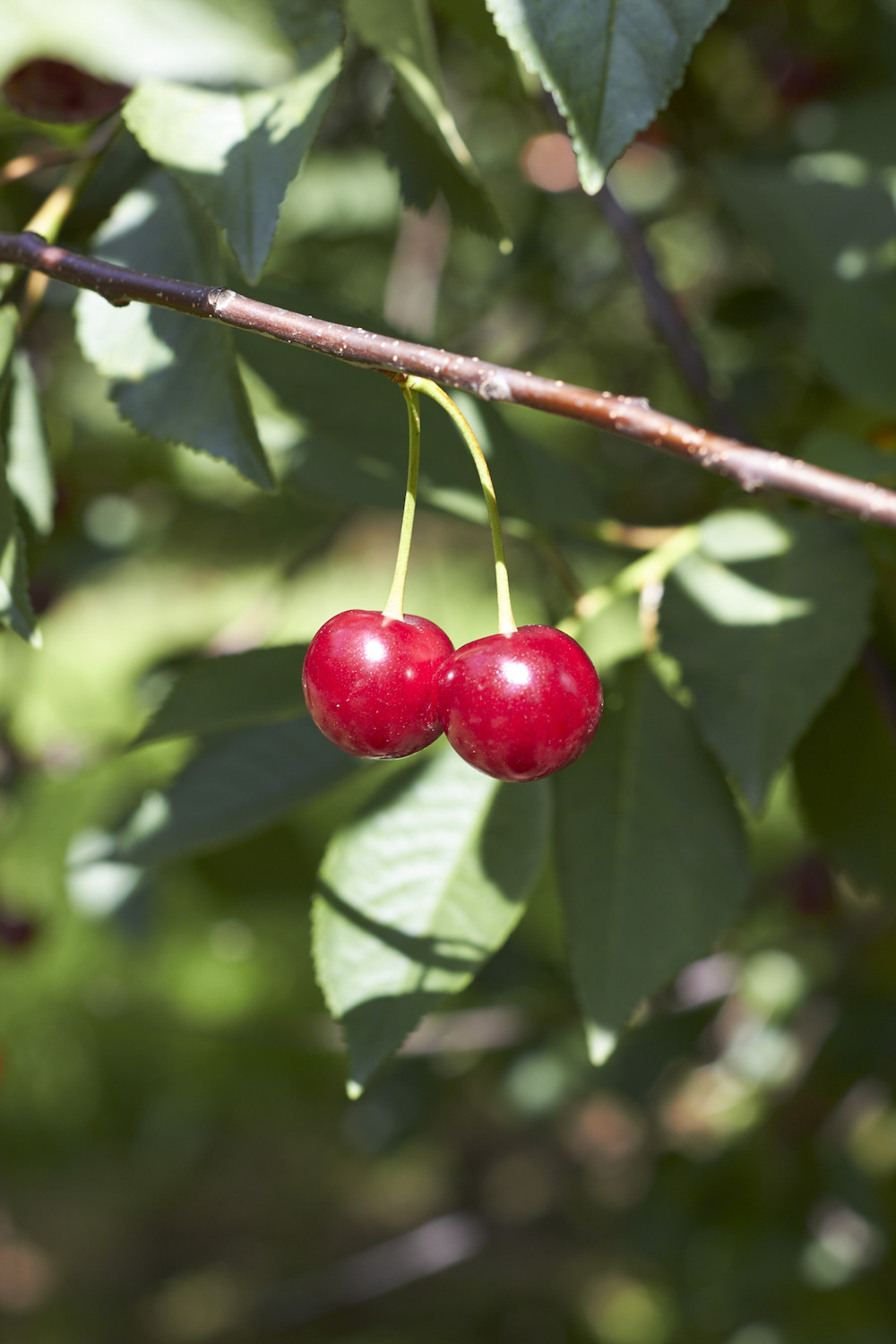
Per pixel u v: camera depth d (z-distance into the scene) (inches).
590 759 20.8
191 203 20.7
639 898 20.6
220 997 46.0
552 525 22.2
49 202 21.4
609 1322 57.1
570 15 18.8
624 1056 38.4
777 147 32.2
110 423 38.9
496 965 35.3
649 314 25.6
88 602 48.1
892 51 32.2
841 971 35.4
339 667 19.2
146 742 21.8
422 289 39.0
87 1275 79.3
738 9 33.7
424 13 20.7
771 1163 36.8
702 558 20.8
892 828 22.0
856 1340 36.2
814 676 20.4
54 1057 67.9
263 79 19.7
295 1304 61.0
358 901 20.3
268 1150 87.3
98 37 19.6
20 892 36.2
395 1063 43.0
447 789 20.6
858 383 23.4
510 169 39.9
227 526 42.8
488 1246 56.3
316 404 21.9
